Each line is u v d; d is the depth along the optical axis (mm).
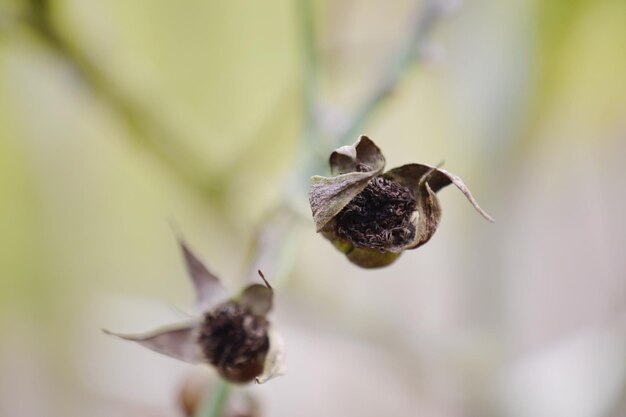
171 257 381
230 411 235
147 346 218
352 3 312
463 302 306
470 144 305
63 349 358
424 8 256
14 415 352
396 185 212
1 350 358
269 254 228
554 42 297
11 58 321
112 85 271
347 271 347
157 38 372
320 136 243
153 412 322
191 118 376
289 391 382
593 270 432
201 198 276
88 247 370
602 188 430
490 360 295
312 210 204
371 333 297
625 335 289
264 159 302
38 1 260
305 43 247
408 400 349
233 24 378
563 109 326
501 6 299
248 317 218
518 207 306
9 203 354
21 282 361
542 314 427
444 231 363
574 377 289
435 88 349
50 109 346
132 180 373
